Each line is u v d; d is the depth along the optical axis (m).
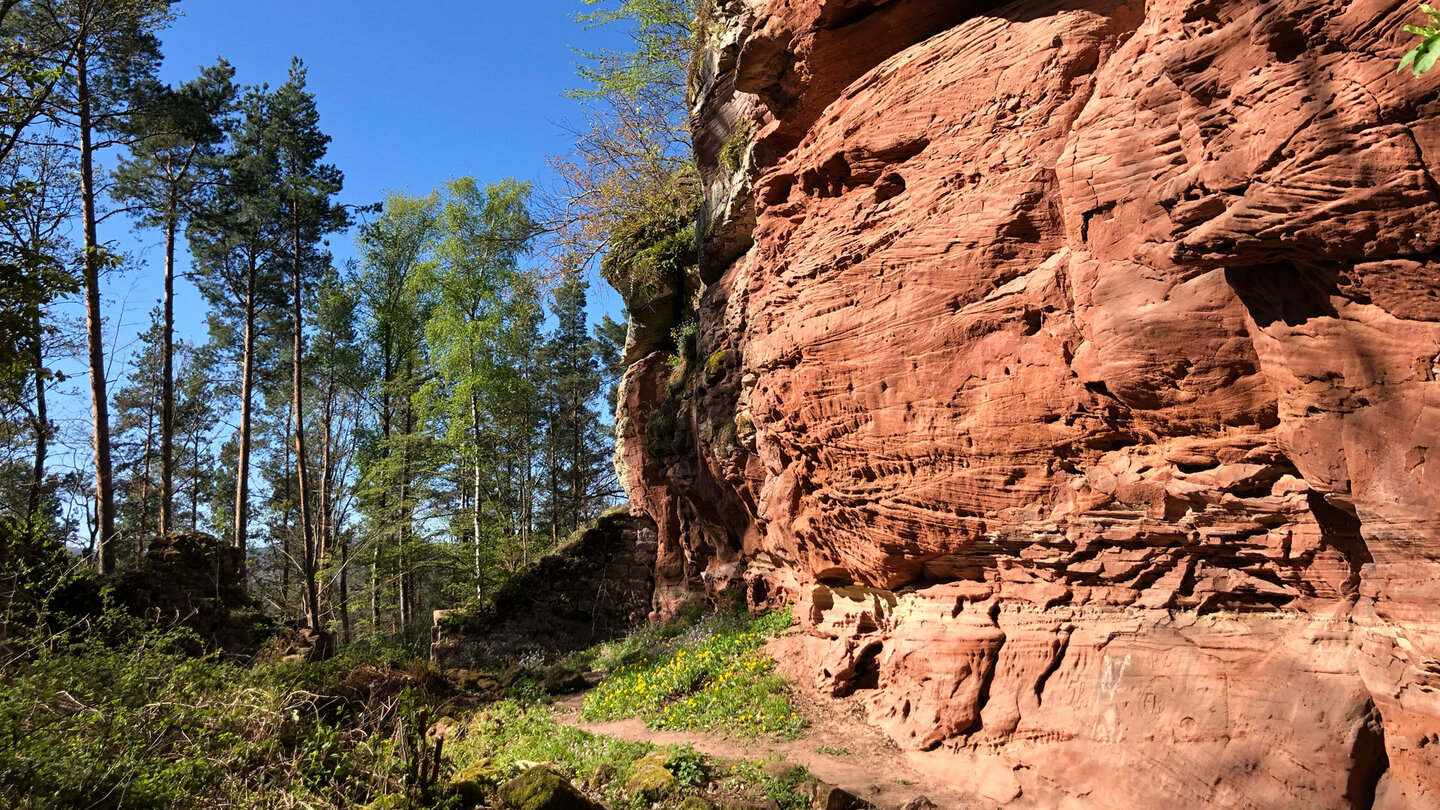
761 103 11.10
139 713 6.23
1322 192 4.10
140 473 30.02
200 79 23.91
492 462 24.94
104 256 8.70
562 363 42.50
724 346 13.70
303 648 14.51
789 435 9.30
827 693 9.09
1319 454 4.50
